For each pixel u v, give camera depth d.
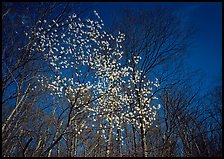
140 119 13.43
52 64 12.27
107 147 12.77
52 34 12.59
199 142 17.80
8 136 10.98
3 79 10.77
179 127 17.14
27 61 11.19
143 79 14.80
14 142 12.04
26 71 11.77
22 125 12.28
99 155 13.09
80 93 11.75
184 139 17.12
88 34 13.50
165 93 16.73
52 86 12.21
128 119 12.42
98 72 12.80
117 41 14.52
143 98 13.41
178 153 17.38
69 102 11.77
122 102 13.08
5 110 11.68
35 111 12.81
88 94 12.23
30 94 12.62
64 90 12.28
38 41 12.23
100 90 12.57
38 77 12.71
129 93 13.86
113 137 14.18
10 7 10.66
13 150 12.14
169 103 16.83
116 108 12.67
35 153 11.35
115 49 14.69
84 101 12.05
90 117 11.58
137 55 16.44
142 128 13.62
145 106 13.63
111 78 12.95
